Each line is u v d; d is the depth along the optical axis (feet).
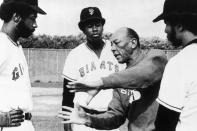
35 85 85.20
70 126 15.52
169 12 8.66
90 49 15.71
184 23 8.54
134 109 10.51
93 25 15.30
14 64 12.31
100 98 14.97
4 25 12.59
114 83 9.76
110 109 11.43
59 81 105.81
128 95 11.27
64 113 11.00
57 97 58.29
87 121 11.00
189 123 8.13
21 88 12.44
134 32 10.46
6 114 11.69
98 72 15.58
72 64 15.66
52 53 107.76
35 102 51.60
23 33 12.82
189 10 8.48
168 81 8.34
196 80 8.13
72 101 15.49
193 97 8.14
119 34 10.38
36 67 107.55
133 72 9.71
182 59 8.33
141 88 9.92
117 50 10.43
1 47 12.05
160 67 9.86
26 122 12.67
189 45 8.47
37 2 12.84
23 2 12.40
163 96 8.36
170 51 90.27
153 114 10.17
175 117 8.30
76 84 9.87
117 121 11.35
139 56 10.39
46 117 38.32
